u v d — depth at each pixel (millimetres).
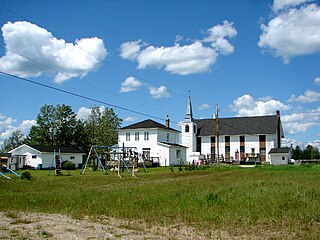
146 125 67875
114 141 88438
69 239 9398
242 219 11500
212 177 33344
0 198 17609
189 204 14305
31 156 66375
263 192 17469
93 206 14508
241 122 80312
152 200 15617
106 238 9523
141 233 10125
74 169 62656
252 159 73625
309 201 14352
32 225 11156
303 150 115125
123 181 30719
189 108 79812
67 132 86438
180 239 9461
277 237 9406
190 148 78312
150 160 62688
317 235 9383
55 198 17297
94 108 90500
